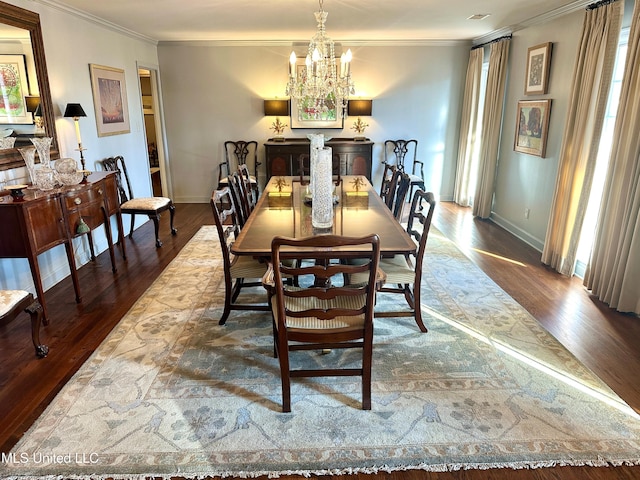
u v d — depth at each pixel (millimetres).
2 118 3152
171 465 1810
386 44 6367
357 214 3016
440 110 6668
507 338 2779
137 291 3557
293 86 4250
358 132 6668
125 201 4992
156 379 2373
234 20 4711
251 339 2797
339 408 2141
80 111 3844
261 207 3246
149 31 5348
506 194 5430
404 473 1772
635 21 2955
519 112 4973
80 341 2785
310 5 4023
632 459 1822
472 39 6266
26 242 2760
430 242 4809
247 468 1793
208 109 6609
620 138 3088
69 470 1788
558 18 4195
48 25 3723
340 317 2100
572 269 3793
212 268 4059
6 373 2449
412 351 2633
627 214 3020
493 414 2088
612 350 2643
